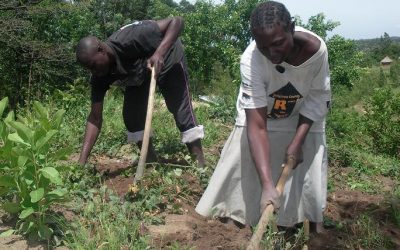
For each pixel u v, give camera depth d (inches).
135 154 237.0
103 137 250.1
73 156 225.8
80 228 138.9
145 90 199.6
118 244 131.7
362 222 170.7
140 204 159.0
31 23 575.2
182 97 201.3
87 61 175.0
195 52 837.8
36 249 131.6
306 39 132.3
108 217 148.3
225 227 156.5
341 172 272.7
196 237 147.2
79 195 163.6
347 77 675.4
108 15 778.8
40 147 130.1
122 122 271.6
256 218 159.2
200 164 206.5
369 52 4101.9
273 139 155.6
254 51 137.6
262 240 128.0
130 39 183.6
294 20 123.5
